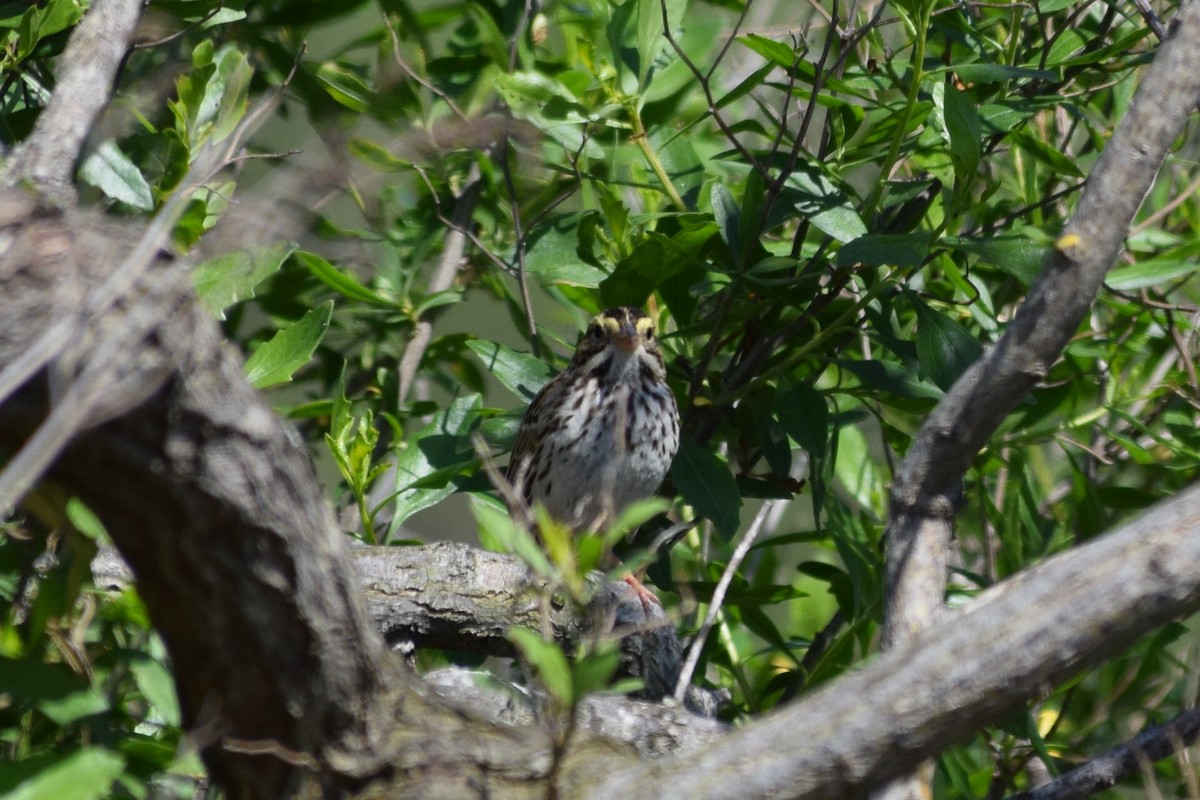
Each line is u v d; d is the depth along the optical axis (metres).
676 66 11.99
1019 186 12.19
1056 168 10.11
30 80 10.24
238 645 5.44
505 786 5.83
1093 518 10.53
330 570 5.45
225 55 9.62
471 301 15.66
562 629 8.92
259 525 5.14
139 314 4.68
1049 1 10.45
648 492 11.62
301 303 12.45
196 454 4.92
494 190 12.23
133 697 8.00
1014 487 11.77
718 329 10.47
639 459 11.49
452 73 12.45
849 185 10.55
